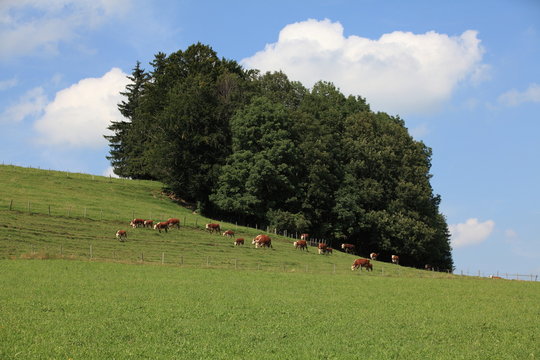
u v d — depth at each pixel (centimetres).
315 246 8719
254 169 8706
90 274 4303
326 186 9250
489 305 3922
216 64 10881
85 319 2662
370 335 2638
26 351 2047
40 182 8994
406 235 9325
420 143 10725
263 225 9194
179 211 9038
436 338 2675
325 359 2155
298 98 12069
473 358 2309
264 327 2691
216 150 9338
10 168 9688
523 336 2831
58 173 10012
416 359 2244
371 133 10319
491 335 2812
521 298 4453
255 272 5334
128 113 12962
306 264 6650
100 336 2336
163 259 5475
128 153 11731
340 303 3612
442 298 4162
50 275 4097
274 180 8831
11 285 3584
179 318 2797
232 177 8775
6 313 2712
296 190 9156
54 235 6003
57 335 2316
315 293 4072
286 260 6719
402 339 2600
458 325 3034
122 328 2500
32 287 3541
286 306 3359
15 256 4928
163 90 10238
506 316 3444
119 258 5481
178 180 9162
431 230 9400
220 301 3403
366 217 9406
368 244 9950
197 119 9138
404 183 9688
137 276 4384
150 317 2786
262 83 11362
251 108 9212
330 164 9544
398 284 5031
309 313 3148
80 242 5944
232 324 2723
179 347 2216
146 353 2100
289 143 8969
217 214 9556
